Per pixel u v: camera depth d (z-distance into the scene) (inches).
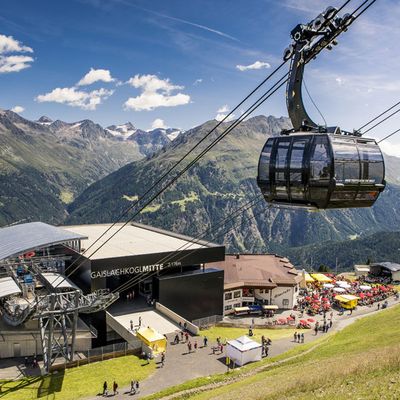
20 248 2319.1
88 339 2289.6
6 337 2153.1
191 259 2851.9
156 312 2650.1
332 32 413.1
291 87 478.3
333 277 4178.2
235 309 2908.5
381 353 1167.0
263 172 522.3
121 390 1653.5
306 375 1129.4
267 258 3826.3
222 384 1633.9
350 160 470.0
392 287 3754.9
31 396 1632.6
